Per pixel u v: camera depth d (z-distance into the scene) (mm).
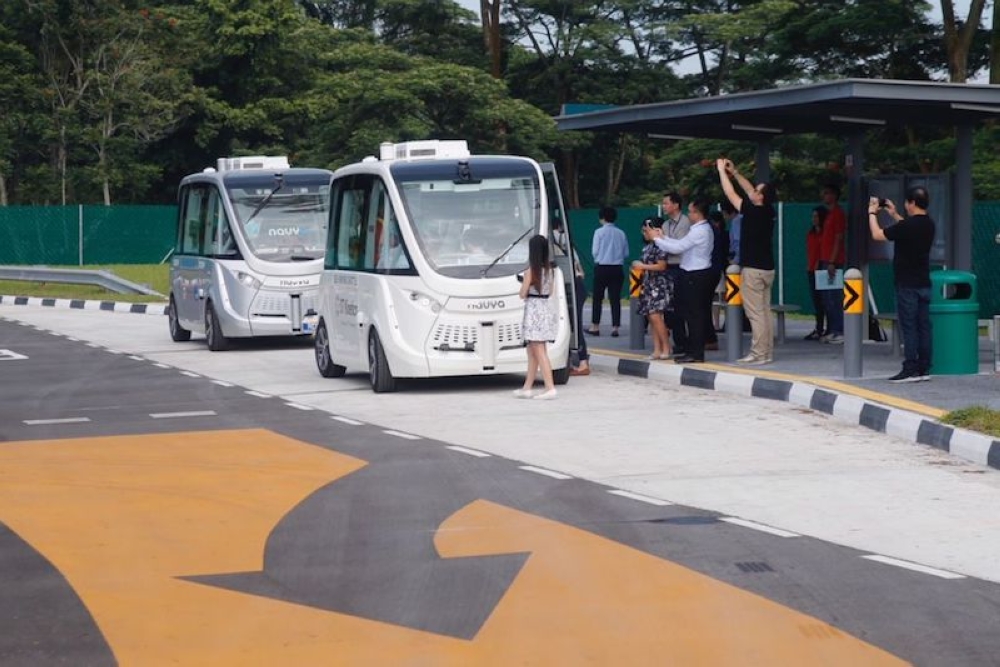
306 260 24578
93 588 8555
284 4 62562
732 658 6965
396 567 8953
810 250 22625
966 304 17047
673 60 64438
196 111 61406
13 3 59812
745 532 9797
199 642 7406
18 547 9680
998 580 8438
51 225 51750
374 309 18406
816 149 39062
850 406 15031
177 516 10648
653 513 10500
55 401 17984
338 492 11531
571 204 64375
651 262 19812
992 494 11078
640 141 65062
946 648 7102
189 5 66812
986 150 35000
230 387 19281
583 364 19812
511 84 63469
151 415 16484
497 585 8445
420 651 7164
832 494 11141
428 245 18094
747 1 61062
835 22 37156
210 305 24844
